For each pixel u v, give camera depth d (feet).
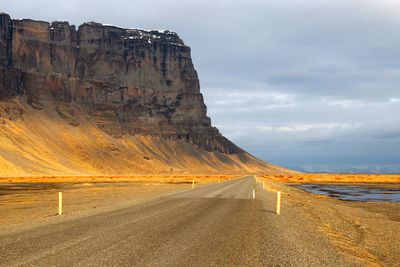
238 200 128.47
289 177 594.65
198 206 104.27
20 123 655.35
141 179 437.58
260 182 318.86
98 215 80.53
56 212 90.43
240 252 46.09
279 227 69.51
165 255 42.73
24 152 578.25
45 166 565.94
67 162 649.61
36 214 87.45
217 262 40.65
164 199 130.21
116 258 40.73
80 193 178.50
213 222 71.72
